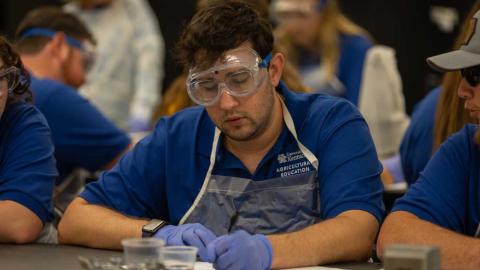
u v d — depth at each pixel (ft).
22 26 19.49
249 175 12.59
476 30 11.22
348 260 11.50
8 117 13.83
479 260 10.66
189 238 11.27
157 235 11.68
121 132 19.83
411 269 8.21
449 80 14.06
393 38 32.14
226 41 11.37
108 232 12.23
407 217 11.70
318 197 12.48
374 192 12.12
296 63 24.34
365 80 24.14
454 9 31.81
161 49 30.53
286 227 12.40
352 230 11.50
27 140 13.67
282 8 23.85
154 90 27.48
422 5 31.96
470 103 11.24
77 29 19.49
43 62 19.20
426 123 16.28
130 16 27.43
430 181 12.01
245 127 11.66
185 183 12.92
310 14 23.77
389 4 32.01
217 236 12.24
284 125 12.57
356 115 12.63
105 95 27.07
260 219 12.47
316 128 12.49
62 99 18.75
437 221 11.74
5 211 13.01
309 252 10.98
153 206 13.35
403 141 17.06
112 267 9.79
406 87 32.30
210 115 11.80
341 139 12.35
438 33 32.14
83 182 18.81
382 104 24.41
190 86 11.60
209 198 12.74
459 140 12.16
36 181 13.44
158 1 33.24
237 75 11.41
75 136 18.94
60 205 17.69
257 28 11.66
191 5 33.06
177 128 13.15
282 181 12.46
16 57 13.48
